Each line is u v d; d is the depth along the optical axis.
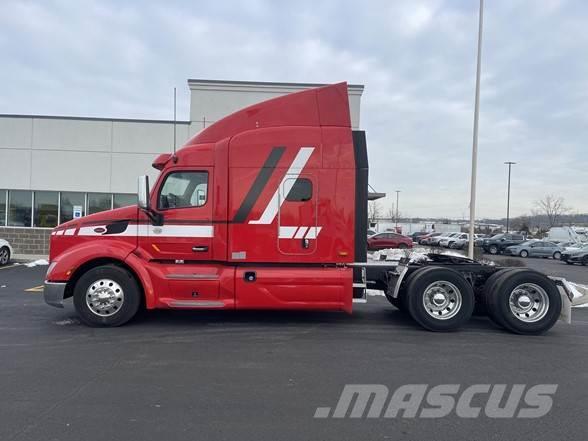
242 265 7.42
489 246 40.09
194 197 7.45
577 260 28.38
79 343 6.38
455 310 7.43
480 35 17.95
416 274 7.55
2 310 8.66
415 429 3.88
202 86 20.47
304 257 7.34
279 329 7.40
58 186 20.14
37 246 20.00
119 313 7.30
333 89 7.55
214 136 7.62
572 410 4.32
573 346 6.72
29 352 5.93
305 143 7.36
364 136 7.57
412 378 5.12
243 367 5.43
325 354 6.01
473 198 18.50
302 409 4.24
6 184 20.02
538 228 77.06
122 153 20.28
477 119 18.31
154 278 7.26
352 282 7.32
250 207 7.33
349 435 3.76
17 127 20.02
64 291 7.30
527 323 7.34
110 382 4.86
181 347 6.25
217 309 7.97
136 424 3.87
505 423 4.02
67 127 20.12
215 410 4.19
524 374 5.33
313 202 7.33
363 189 7.51
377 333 7.27
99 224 7.48
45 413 4.06
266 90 20.66
